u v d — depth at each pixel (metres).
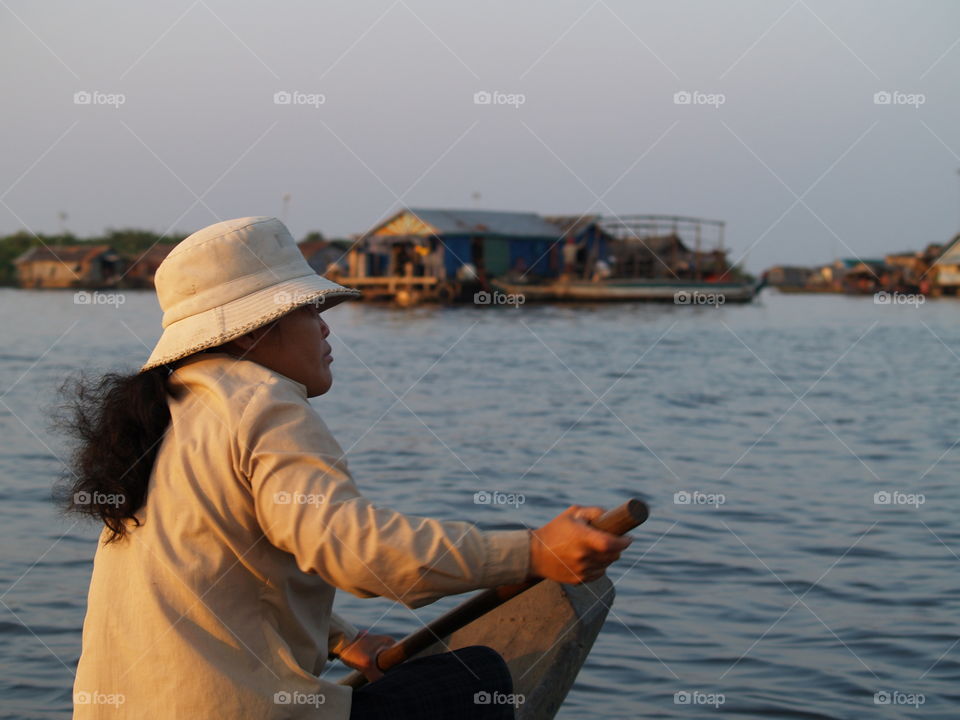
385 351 19.23
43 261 53.56
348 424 9.85
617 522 1.73
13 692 3.44
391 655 2.36
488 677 2.14
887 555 5.21
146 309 33.97
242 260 1.98
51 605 4.31
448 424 9.84
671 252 41.88
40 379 13.23
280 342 2.00
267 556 1.84
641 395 12.45
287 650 1.86
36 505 6.13
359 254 42.84
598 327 27.31
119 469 1.86
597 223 41.81
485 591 2.13
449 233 39.16
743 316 33.91
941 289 51.41
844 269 65.00
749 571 4.93
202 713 1.79
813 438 9.14
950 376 15.27
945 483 7.05
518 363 16.88
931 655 3.86
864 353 19.84
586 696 3.51
